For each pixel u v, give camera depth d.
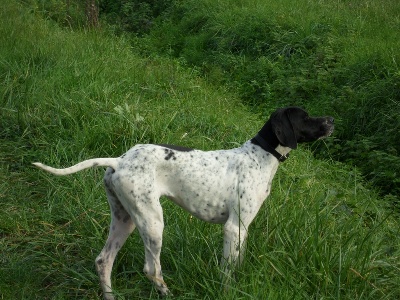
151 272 4.25
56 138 6.67
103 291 4.35
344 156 7.81
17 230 5.30
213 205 4.39
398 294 4.54
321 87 9.16
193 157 4.39
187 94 8.64
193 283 4.38
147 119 6.87
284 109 4.48
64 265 4.71
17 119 6.99
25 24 10.18
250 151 4.47
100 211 5.38
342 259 4.50
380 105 8.25
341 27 10.88
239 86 10.09
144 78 8.77
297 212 5.06
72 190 5.79
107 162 4.26
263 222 4.91
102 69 8.45
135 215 4.22
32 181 6.15
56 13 12.65
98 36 10.68
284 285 4.14
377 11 11.61
